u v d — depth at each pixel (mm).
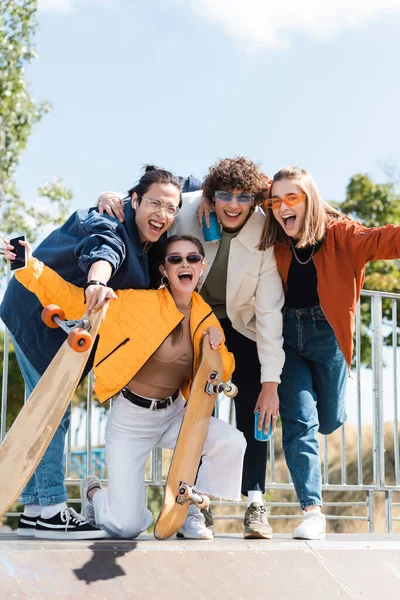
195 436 3135
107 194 3434
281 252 3668
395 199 14930
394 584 3162
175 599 2734
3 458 2797
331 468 11734
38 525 3373
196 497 2982
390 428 11703
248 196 3557
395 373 5223
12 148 12289
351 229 3570
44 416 2842
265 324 3633
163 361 3279
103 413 6547
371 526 5078
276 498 11727
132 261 3271
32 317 3438
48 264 3396
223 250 3729
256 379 3818
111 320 3201
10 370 12852
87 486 3596
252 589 2902
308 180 3521
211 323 3371
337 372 3779
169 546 3035
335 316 3564
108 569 2793
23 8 11750
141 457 3303
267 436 3555
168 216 3324
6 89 11781
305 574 3082
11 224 14070
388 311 12523
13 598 2527
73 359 2879
